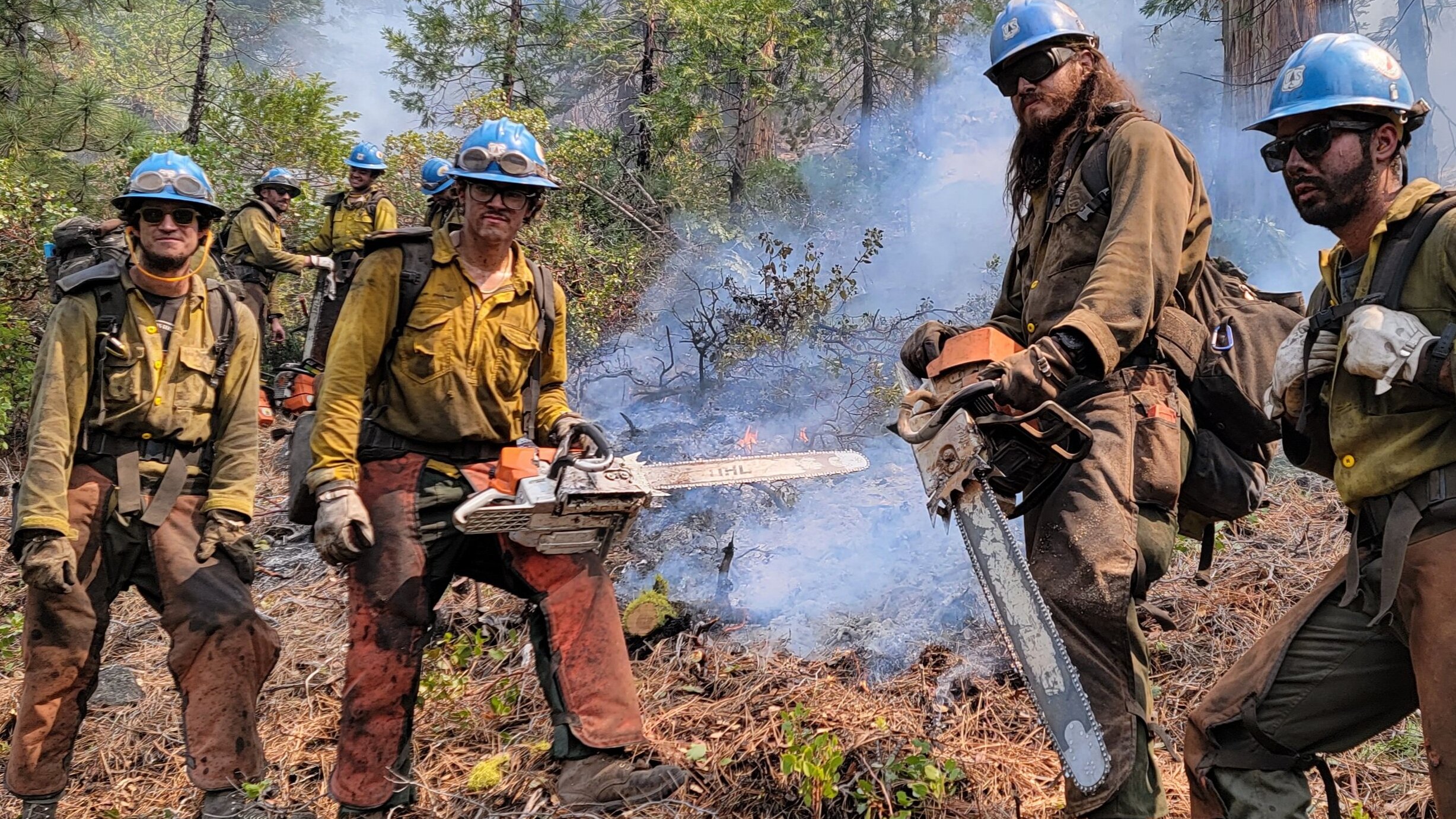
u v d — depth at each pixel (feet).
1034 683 7.49
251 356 10.16
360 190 23.35
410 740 9.32
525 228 27.25
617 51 40.78
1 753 11.47
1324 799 9.42
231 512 9.78
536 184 9.11
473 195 9.12
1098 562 8.04
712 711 11.03
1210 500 9.18
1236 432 8.96
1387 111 6.87
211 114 32.73
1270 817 7.36
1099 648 8.07
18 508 9.09
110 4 39.19
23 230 24.21
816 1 44.04
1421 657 6.51
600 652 9.43
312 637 13.93
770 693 11.36
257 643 9.61
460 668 12.50
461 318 9.28
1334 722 7.29
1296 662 7.29
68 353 9.38
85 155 38.73
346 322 9.17
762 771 9.84
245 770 9.41
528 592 9.65
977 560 7.89
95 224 12.86
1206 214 8.95
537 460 9.34
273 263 23.08
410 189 31.27
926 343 9.85
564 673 9.36
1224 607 12.61
